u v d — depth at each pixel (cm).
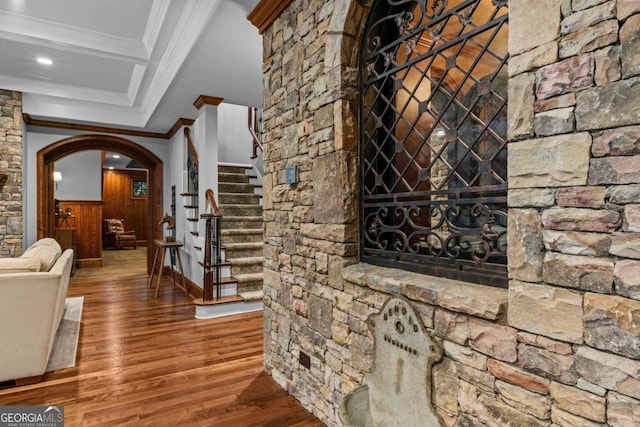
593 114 91
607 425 89
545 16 100
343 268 190
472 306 122
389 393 154
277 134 257
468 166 146
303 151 225
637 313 84
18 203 477
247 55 322
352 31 189
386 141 184
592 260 91
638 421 83
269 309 271
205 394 239
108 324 381
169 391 242
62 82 484
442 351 134
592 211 91
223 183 587
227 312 419
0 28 322
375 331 163
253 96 435
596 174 91
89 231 766
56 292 252
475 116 141
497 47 135
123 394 237
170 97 437
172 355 302
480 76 141
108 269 734
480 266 136
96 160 776
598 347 90
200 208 465
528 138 105
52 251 314
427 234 158
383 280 161
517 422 109
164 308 444
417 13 174
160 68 410
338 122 191
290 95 238
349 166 191
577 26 94
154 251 655
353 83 193
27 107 493
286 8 242
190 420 209
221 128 667
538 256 103
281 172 252
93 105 536
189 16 298
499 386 115
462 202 143
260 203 597
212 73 362
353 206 193
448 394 132
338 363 194
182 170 560
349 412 159
